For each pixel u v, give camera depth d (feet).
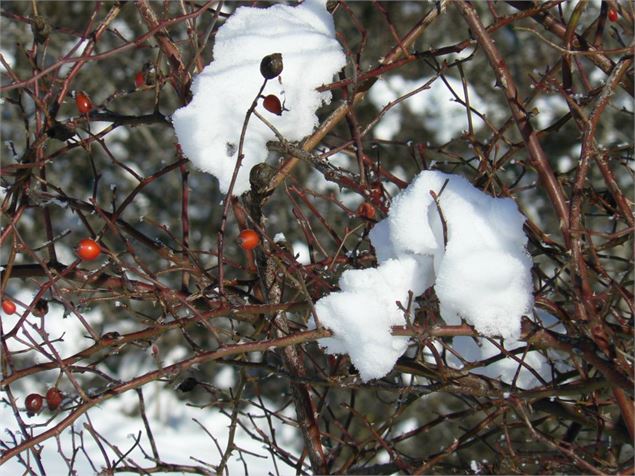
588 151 2.44
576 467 2.72
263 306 2.60
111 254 2.59
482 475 2.77
